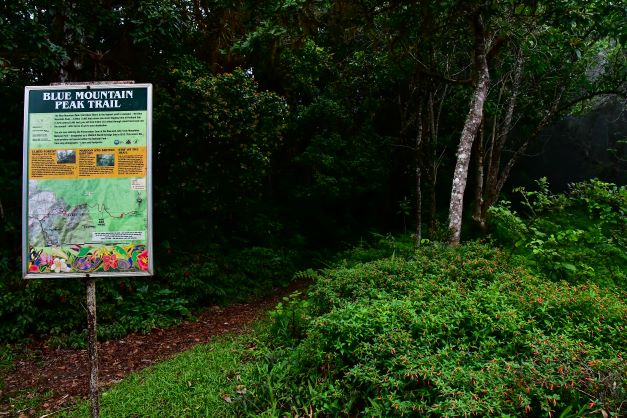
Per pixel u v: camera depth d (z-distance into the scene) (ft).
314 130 42.52
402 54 28.68
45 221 10.19
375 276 15.61
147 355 20.24
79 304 22.66
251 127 28.89
